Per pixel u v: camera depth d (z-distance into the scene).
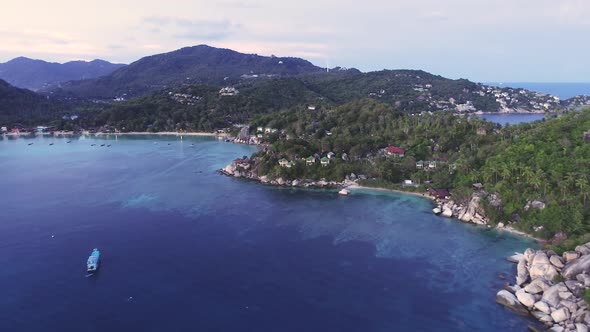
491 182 152.38
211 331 82.12
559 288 87.12
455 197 151.75
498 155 163.00
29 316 86.81
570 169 138.38
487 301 91.62
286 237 127.94
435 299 92.88
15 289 97.38
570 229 118.56
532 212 130.12
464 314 87.25
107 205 160.00
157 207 157.50
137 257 114.12
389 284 99.38
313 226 137.12
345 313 88.00
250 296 94.56
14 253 116.38
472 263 109.44
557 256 97.44
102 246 121.31
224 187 188.62
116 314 87.69
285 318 86.25
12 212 151.50
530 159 151.62
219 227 136.50
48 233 131.00
